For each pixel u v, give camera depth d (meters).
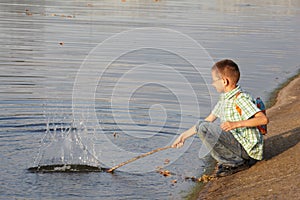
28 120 13.39
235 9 42.97
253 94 18.19
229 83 10.18
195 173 10.73
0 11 33.28
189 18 34.56
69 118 13.77
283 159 10.21
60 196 9.43
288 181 9.01
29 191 9.59
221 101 10.41
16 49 22.03
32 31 26.48
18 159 11.00
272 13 41.25
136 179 10.37
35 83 17.02
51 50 22.14
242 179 9.82
